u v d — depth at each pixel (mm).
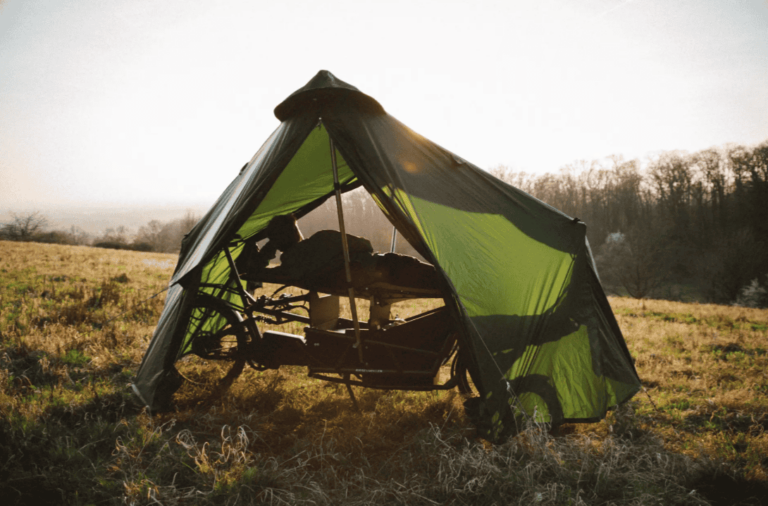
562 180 74312
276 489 2857
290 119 4379
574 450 3365
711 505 2877
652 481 3047
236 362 4375
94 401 4148
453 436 3488
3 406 3742
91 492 2801
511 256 3875
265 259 4344
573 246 4141
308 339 4102
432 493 2881
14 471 2922
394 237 4801
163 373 4016
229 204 4379
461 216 3836
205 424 3781
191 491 2826
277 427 3842
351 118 4047
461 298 3457
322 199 5664
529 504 2697
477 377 3305
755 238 46219
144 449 3344
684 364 6230
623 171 71875
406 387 3908
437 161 4172
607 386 4094
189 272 4012
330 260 3988
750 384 5312
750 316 12773
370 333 3957
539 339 3814
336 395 4539
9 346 5480
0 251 17609
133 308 7844
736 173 59438
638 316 11625
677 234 55875
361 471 3074
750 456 3373
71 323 6855
